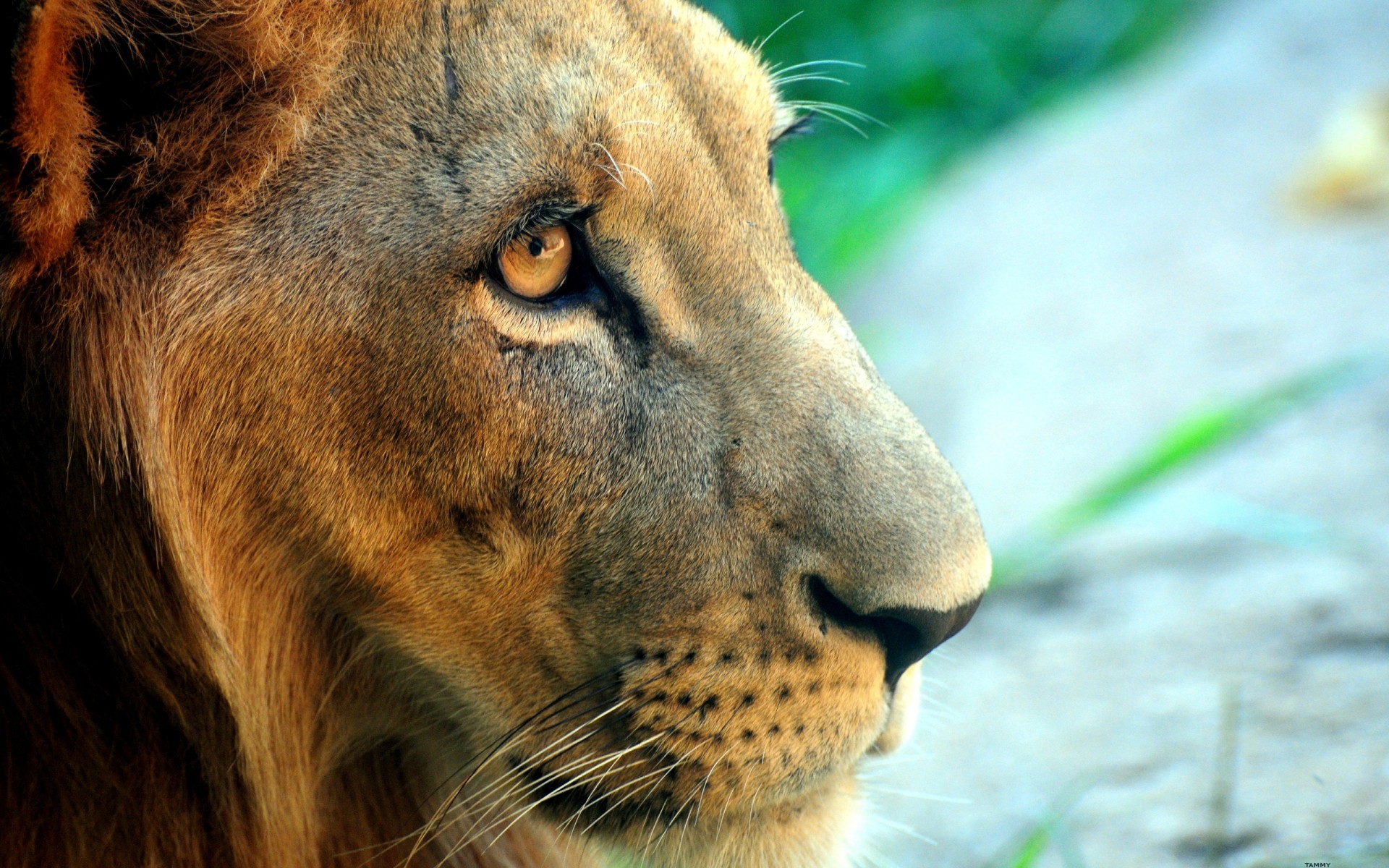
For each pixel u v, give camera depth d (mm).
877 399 4520
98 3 3891
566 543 4375
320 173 4148
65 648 4266
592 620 4418
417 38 4195
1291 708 5578
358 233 4133
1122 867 5012
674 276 4383
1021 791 5715
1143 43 17875
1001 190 14812
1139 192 13336
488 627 4457
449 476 4270
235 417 4168
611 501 4355
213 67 4066
